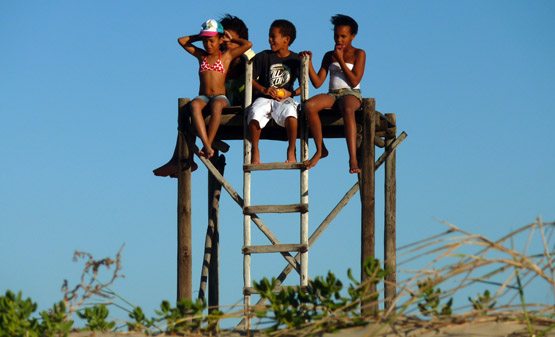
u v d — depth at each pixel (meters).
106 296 18.36
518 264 15.47
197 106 27.77
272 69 28.78
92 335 18.09
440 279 15.74
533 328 16.08
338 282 17.81
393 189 30.77
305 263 26.97
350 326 17.23
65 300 18.06
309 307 17.91
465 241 15.64
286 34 28.92
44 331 18.17
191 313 18.89
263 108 27.81
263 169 27.53
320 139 27.38
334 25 28.84
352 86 28.41
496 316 16.52
